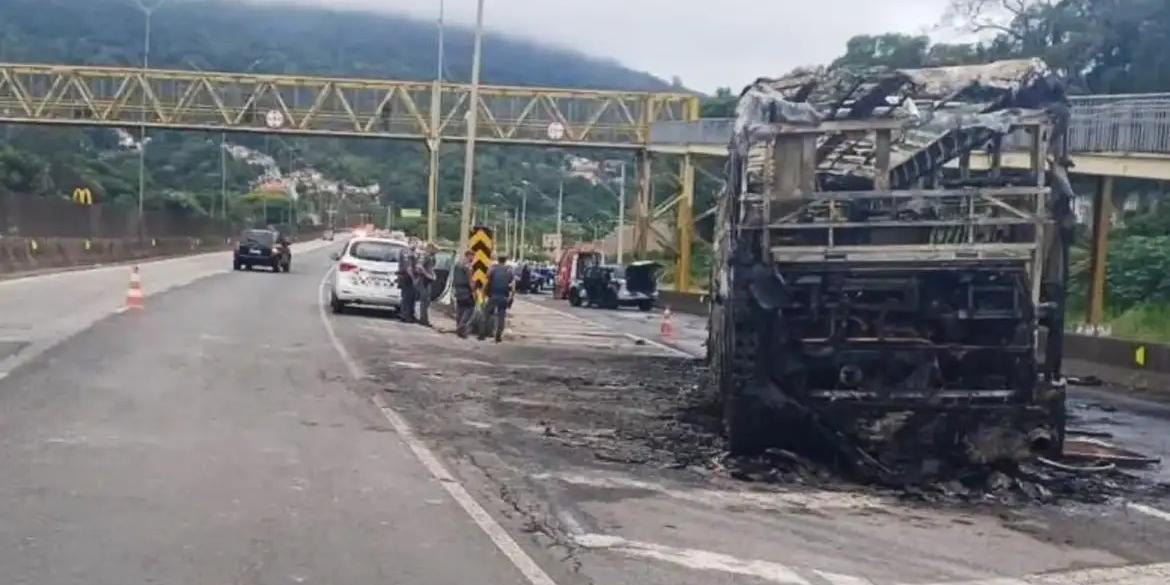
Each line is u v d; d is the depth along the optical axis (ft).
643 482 37.11
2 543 26.17
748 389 39.47
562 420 49.78
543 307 167.94
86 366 56.65
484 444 42.60
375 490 33.55
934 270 38.78
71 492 31.14
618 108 201.87
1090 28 167.12
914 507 35.29
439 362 70.90
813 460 39.70
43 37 351.87
